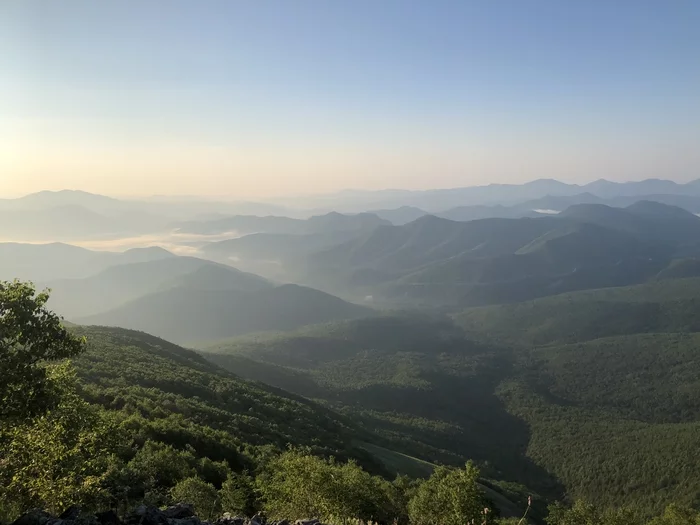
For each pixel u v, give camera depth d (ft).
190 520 42.11
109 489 57.72
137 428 153.17
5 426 47.34
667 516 184.03
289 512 74.54
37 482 48.57
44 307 49.06
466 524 74.38
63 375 53.83
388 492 134.31
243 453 170.91
